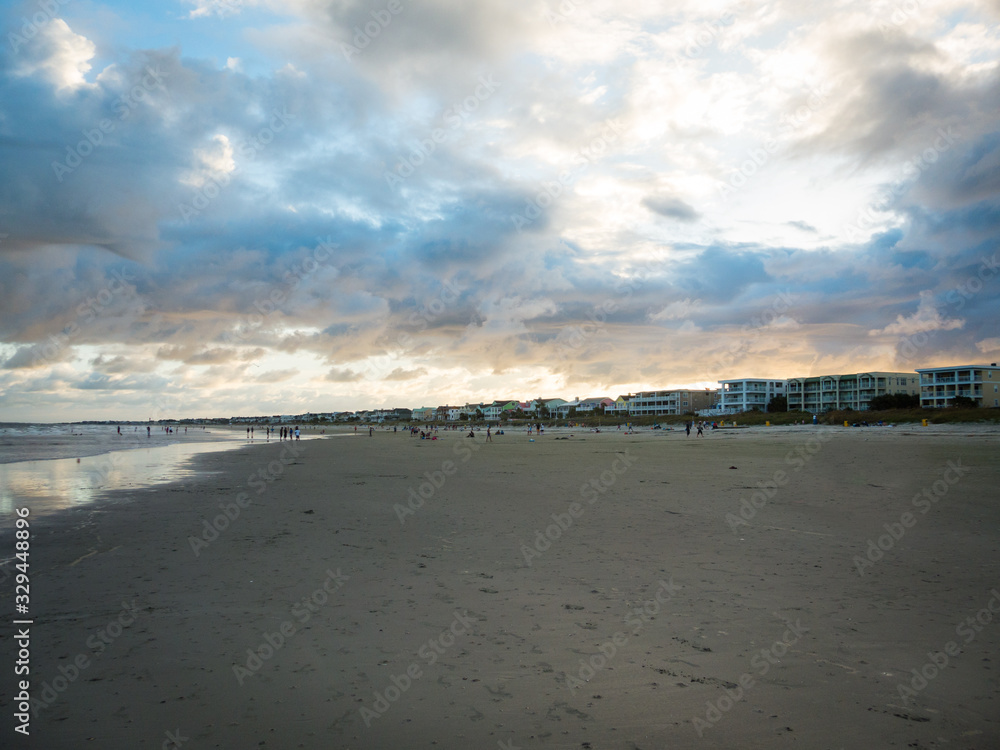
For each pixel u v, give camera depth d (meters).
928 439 38.72
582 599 6.34
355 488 17.58
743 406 125.69
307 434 107.88
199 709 3.93
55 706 3.94
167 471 24.38
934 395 94.88
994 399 90.75
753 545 8.95
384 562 8.07
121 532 10.32
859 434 50.66
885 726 3.70
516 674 4.49
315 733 3.64
